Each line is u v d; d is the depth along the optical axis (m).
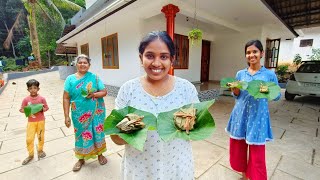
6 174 2.55
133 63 6.96
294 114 5.38
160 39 1.11
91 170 2.64
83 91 2.46
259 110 1.99
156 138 1.16
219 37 9.48
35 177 2.49
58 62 31.36
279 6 6.84
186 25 7.70
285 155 3.03
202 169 2.66
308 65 6.72
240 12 5.88
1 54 37.09
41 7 19.25
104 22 7.13
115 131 0.92
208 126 0.89
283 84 10.59
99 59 9.37
